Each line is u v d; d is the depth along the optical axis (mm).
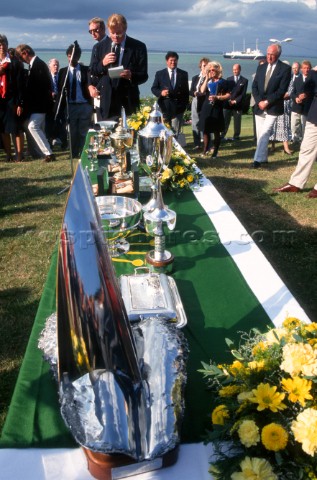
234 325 1842
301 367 1188
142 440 1146
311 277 3785
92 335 1220
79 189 1306
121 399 1176
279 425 1099
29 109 7191
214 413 1221
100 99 5805
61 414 1242
